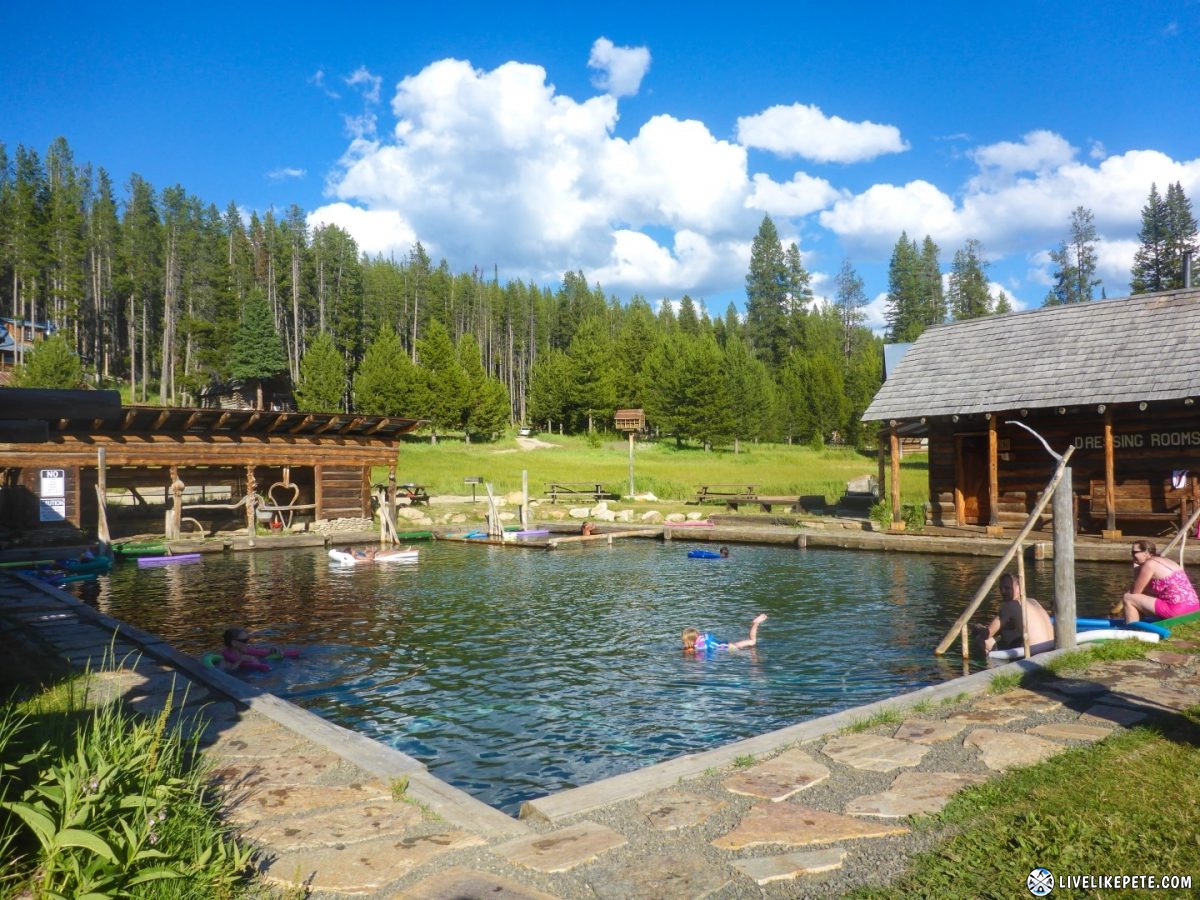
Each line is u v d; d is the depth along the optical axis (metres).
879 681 9.52
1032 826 4.21
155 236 108.06
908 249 104.69
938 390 25.41
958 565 20.19
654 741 7.59
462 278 138.50
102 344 102.19
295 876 3.66
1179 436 20.94
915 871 3.80
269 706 7.04
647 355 102.19
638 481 46.25
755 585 17.47
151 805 3.81
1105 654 8.44
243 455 28.95
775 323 114.81
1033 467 23.88
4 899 3.43
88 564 20.67
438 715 8.47
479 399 80.94
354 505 31.80
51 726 6.01
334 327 102.31
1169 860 3.79
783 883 3.75
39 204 102.56
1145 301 23.33
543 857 4.07
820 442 85.88
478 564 21.98
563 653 11.27
